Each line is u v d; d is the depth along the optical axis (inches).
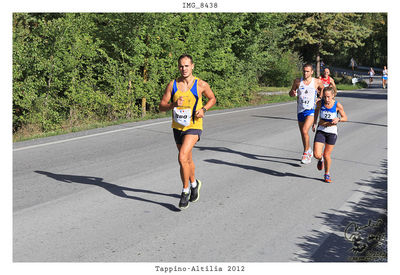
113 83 543.8
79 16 570.9
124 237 176.4
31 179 255.4
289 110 663.1
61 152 326.6
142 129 436.8
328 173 264.8
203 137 408.8
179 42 605.9
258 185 254.1
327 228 188.5
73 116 508.7
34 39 533.0
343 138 414.3
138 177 264.7
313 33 1524.4
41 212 202.8
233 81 725.9
